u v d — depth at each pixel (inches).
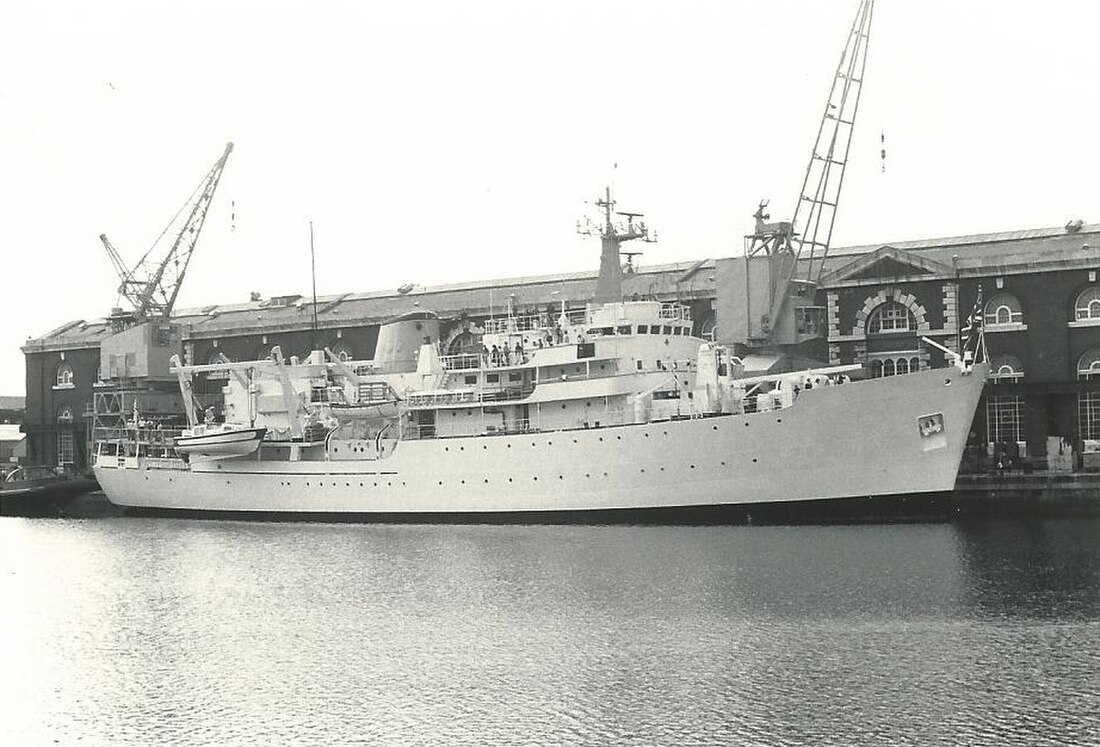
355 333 3567.9
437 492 2479.1
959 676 1283.2
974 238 2942.9
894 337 2812.5
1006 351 2691.9
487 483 2416.3
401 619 1626.5
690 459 2220.7
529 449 2362.2
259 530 2561.5
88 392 4013.3
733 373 2463.1
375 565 2018.9
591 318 2449.6
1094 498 2315.5
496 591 1752.0
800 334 2906.0
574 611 1614.2
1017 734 1127.0
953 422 2107.5
